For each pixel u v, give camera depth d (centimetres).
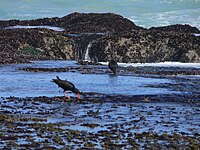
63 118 3834
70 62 12462
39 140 2934
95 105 4653
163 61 14888
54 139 2953
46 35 16025
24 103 4666
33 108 4338
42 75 8225
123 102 4925
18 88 6134
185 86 6781
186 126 3559
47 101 4850
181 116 4041
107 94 5656
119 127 3466
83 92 5794
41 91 5847
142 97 5375
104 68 10531
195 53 14825
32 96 5334
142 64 13288
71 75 8406
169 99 5228
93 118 3862
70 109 4347
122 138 3059
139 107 4559
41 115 3956
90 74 8719
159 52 15038
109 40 15362
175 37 15550
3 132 3144
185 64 13488
